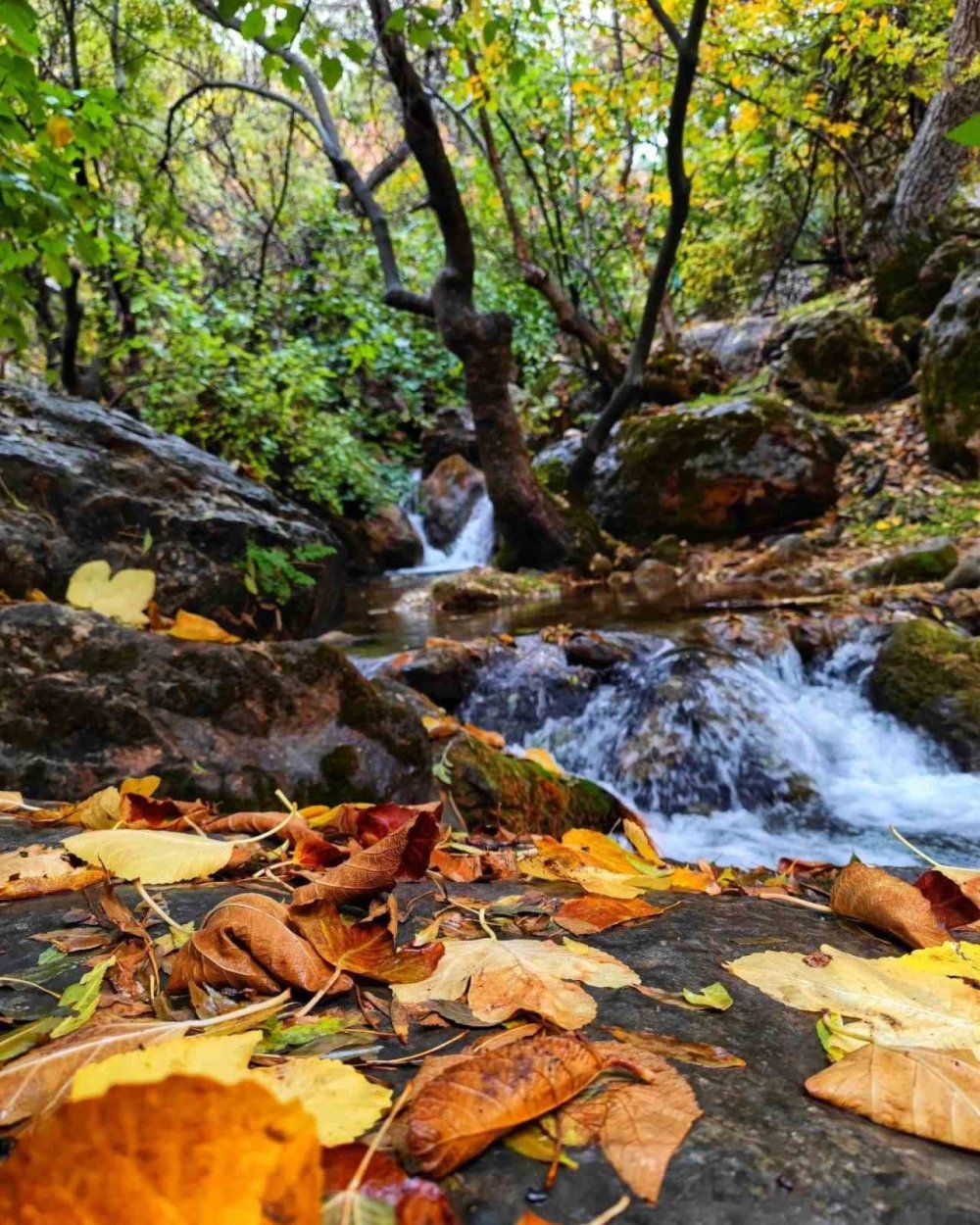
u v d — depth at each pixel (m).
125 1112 0.39
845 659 4.20
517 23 6.41
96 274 7.59
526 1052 0.56
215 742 1.92
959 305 7.01
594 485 8.37
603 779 3.54
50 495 2.84
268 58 3.59
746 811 3.26
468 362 7.25
